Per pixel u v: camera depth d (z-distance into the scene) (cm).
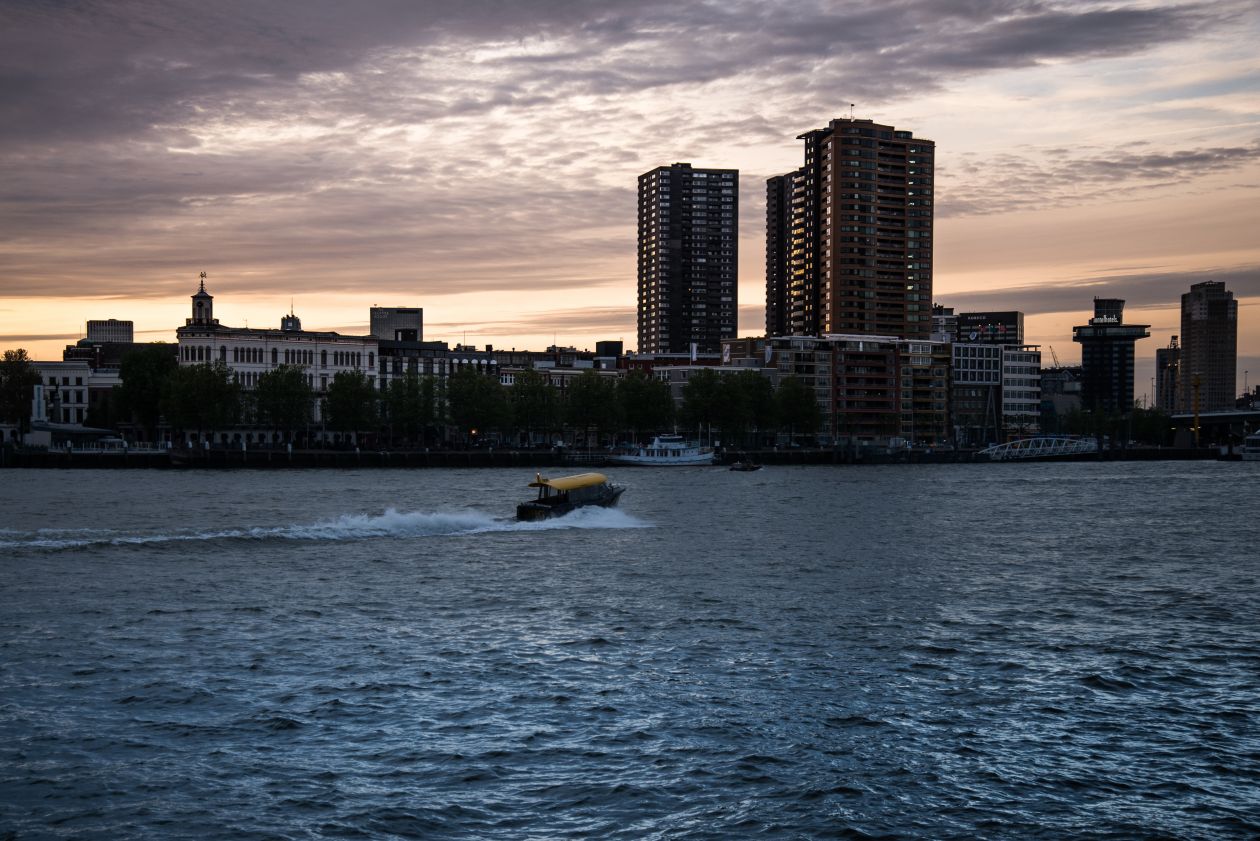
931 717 4584
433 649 5619
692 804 3719
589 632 6031
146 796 3716
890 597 7181
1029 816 3656
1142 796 3812
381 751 4138
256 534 9525
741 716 4569
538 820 3588
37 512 11912
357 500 13888
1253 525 12081
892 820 3616
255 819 3559
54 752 4081
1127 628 6288
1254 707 4753
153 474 18750
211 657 5397
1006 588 7619
